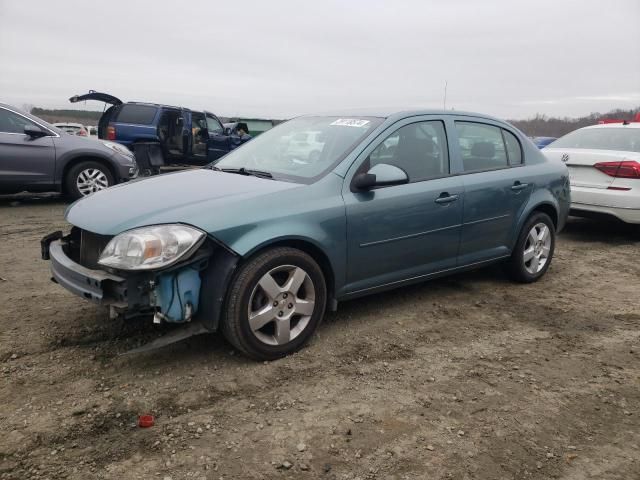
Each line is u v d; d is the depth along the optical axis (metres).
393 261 4.14
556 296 5.07
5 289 4.72
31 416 2.83
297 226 3.51
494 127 5.08
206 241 3.24
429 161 4.41
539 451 2.71
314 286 3.66
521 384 3.38
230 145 16.38
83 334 3.81
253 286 3.36
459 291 5.11
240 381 3.27
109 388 3.13
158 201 3.45
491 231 4.86
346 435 2.78
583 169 7.49
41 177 8.96
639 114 9.76
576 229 8.45
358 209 3.82
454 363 3.63
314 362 3.56
